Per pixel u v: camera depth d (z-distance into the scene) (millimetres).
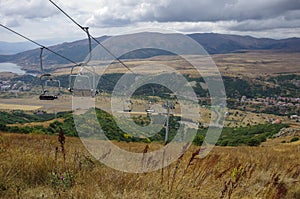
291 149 19594
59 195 4938
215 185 6059
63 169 6438
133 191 5465
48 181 5789
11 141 13102
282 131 49594
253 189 6199
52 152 8602
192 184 5949
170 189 5477
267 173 7699
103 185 5672
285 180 6887
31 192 5230
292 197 6113
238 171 6371
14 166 6199
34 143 12102
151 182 5887
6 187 5211
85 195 5062
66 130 30016
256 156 11602
